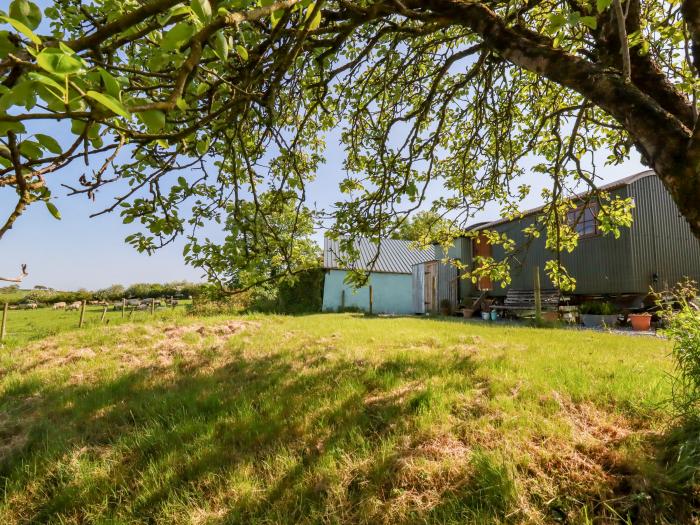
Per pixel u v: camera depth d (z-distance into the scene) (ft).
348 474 8.43
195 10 2.41
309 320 36.68
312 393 12.76
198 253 7.54
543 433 9.24
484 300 48.16
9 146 2.25
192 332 26.89
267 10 3.10
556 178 11.11
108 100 1.84
